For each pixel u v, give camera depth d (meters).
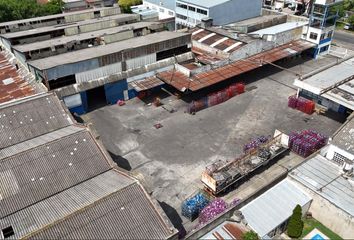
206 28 74.62
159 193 39.41
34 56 57.66
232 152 45.97
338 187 34.44
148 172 42.69
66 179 35.09
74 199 31.61
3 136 41.59
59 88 52.59
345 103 48.94
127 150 46.91
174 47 63.41
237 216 31.59
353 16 91.88
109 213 29.12
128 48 57.28
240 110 56.12
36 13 89.25
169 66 62.59
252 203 33.28
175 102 58.75
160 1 95.94
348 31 93.12
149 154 46.03
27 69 58.16
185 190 39.81
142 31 71.19
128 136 49.91
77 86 53.81
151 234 28.56
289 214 32.25
